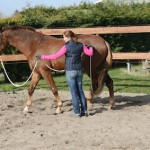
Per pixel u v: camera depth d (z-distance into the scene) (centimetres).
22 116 1062
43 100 1289
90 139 839
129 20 1966
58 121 1000
